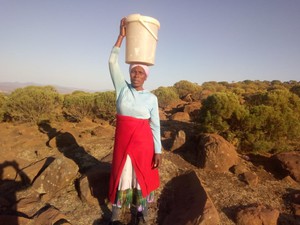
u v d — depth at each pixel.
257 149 6.36
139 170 3.28
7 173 4.99
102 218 3.79
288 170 5.29
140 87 3.27
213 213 3.42
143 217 3.46
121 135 3.27
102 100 10.48
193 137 6.96
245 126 6.66
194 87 29.56
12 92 11.94
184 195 4.13
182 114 11.77
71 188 4.52
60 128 8.74
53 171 4.51
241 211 3.70
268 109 6.62
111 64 3.23
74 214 3.87
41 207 4.07
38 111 9.50
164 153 6.10
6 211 3.99
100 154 5.93
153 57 3.14
